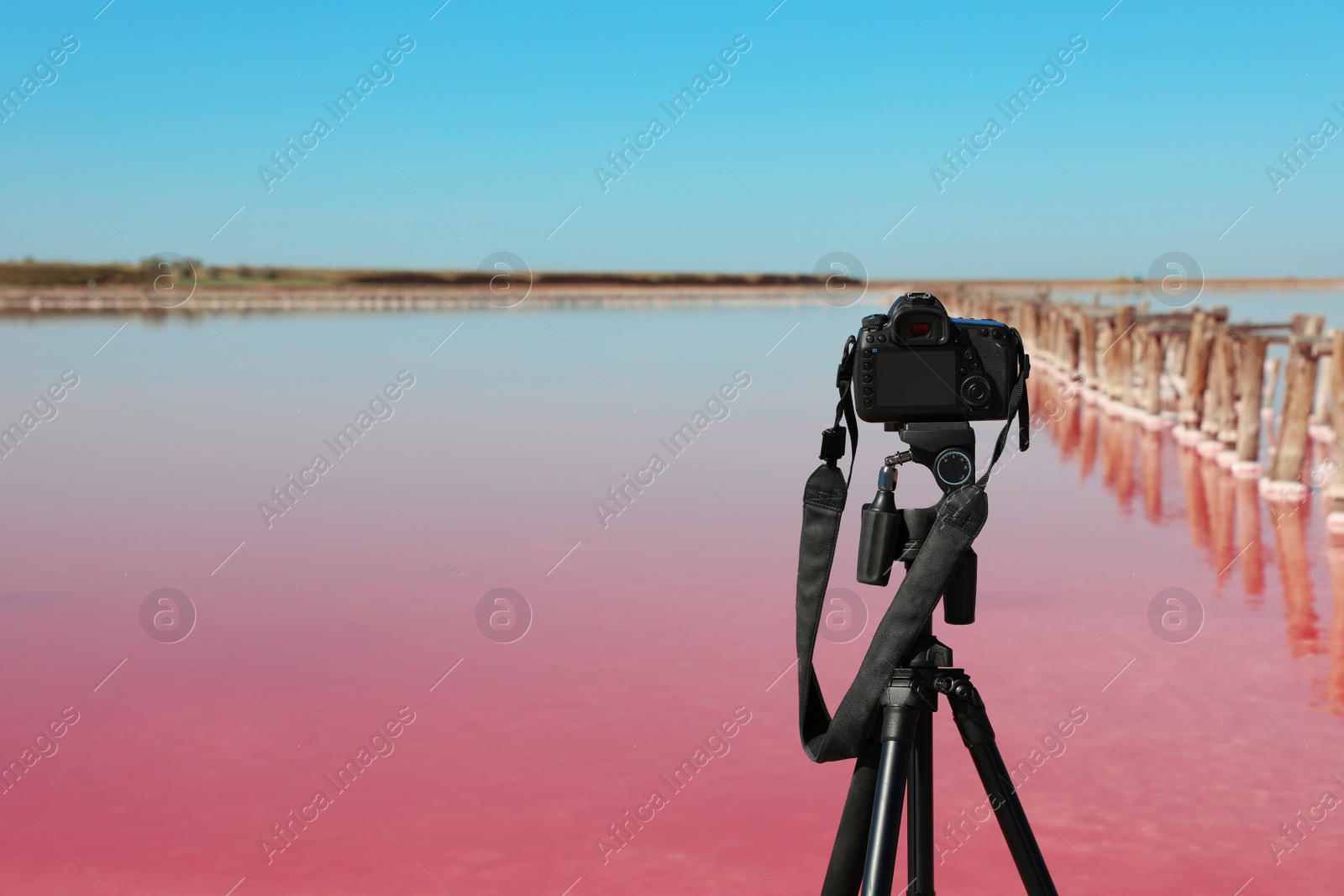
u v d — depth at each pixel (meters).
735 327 29.44
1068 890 2.75
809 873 2.88
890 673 1.70
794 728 3.84
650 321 33.47
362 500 7.88
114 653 4.66
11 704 4.10
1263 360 8.75
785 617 5.10
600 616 5.14
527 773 3.50
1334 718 3.79
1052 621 4.92
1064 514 7.29
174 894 2.79
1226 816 3.12
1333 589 5.40
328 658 4.59
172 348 21.86
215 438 10.67
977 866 2.91
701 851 3.00
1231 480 8.59
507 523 7.11
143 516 7.34
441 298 48.69
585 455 9.75
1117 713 3.86
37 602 5.39
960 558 1.71
